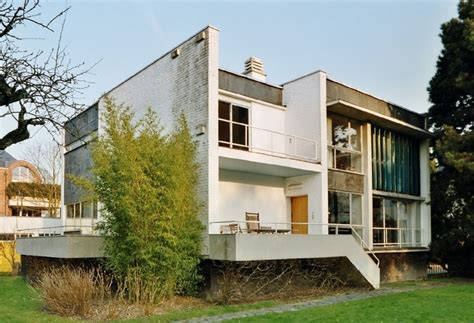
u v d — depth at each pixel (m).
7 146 8.19
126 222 13.10
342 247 15.66
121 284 13.11
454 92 21.89
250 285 14.83
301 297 14.66
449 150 19.75
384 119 19.94
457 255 22.17
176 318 10.93
